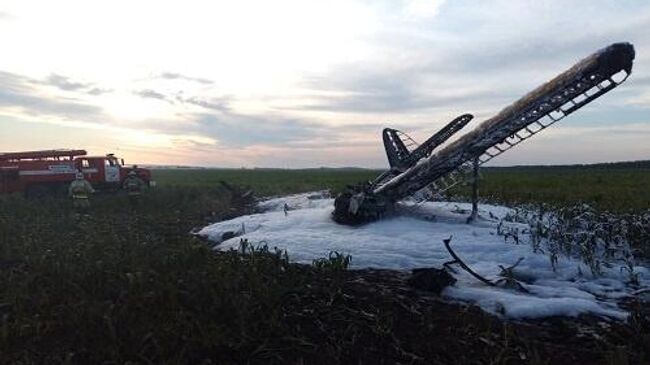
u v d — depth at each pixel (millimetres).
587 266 10391
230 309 7281
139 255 10297
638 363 6270
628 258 11234
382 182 16469
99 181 31797
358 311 7703
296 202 21250
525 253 11086
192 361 6195
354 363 6430
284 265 9297
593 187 30062
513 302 8086
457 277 9742
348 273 9719
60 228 15148
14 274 9289
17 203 22344
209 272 8805
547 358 6527
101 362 6188
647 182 35781
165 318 7164
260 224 15484
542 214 14883
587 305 8039
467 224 14070
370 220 14438
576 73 10977
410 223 14023
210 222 18734
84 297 7965
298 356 6480
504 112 12422
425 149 16578
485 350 6617
